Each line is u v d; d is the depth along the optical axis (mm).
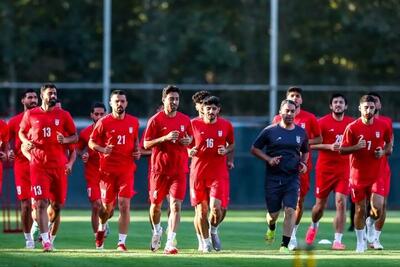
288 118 51969
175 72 135125
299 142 52062
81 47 136875
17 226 66750
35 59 137000
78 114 116938
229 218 80125
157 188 52594
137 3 138250
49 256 48156
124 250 52938
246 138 92875
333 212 89312
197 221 53250
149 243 58688
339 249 55719
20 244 57406
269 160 51719
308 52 137625
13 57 135000
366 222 57156
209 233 53688
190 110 109750
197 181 53250
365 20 136000
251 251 53219
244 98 128000
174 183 52156
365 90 107438
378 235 56219
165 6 137375
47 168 52500
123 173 53594
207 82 135375
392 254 51781
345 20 136125
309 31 137875
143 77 135875
